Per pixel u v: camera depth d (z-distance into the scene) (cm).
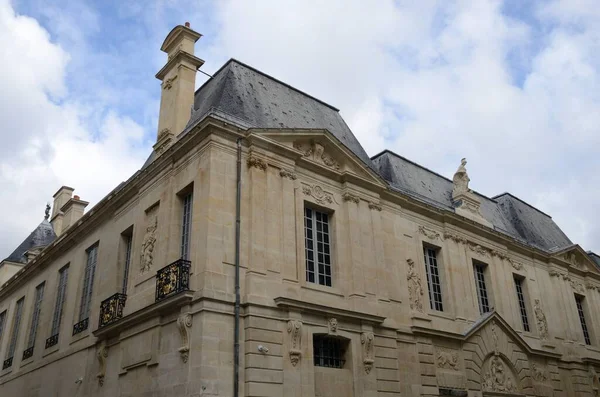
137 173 2036
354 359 1664
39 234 3547
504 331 2278
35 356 2442
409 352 1873
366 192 1977
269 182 1684
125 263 2008
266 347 1456
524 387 2266
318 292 1689
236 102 1827
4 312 3097
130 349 1661
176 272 1510
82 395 1895
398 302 1925
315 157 1864
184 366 1395
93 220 2256
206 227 1509
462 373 2022
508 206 3014
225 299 1450
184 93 1978
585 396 2570
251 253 1552
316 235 1805
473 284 2288
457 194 2508
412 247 2106
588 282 3036
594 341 2877
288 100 2075
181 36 2064
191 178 1661
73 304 2236
